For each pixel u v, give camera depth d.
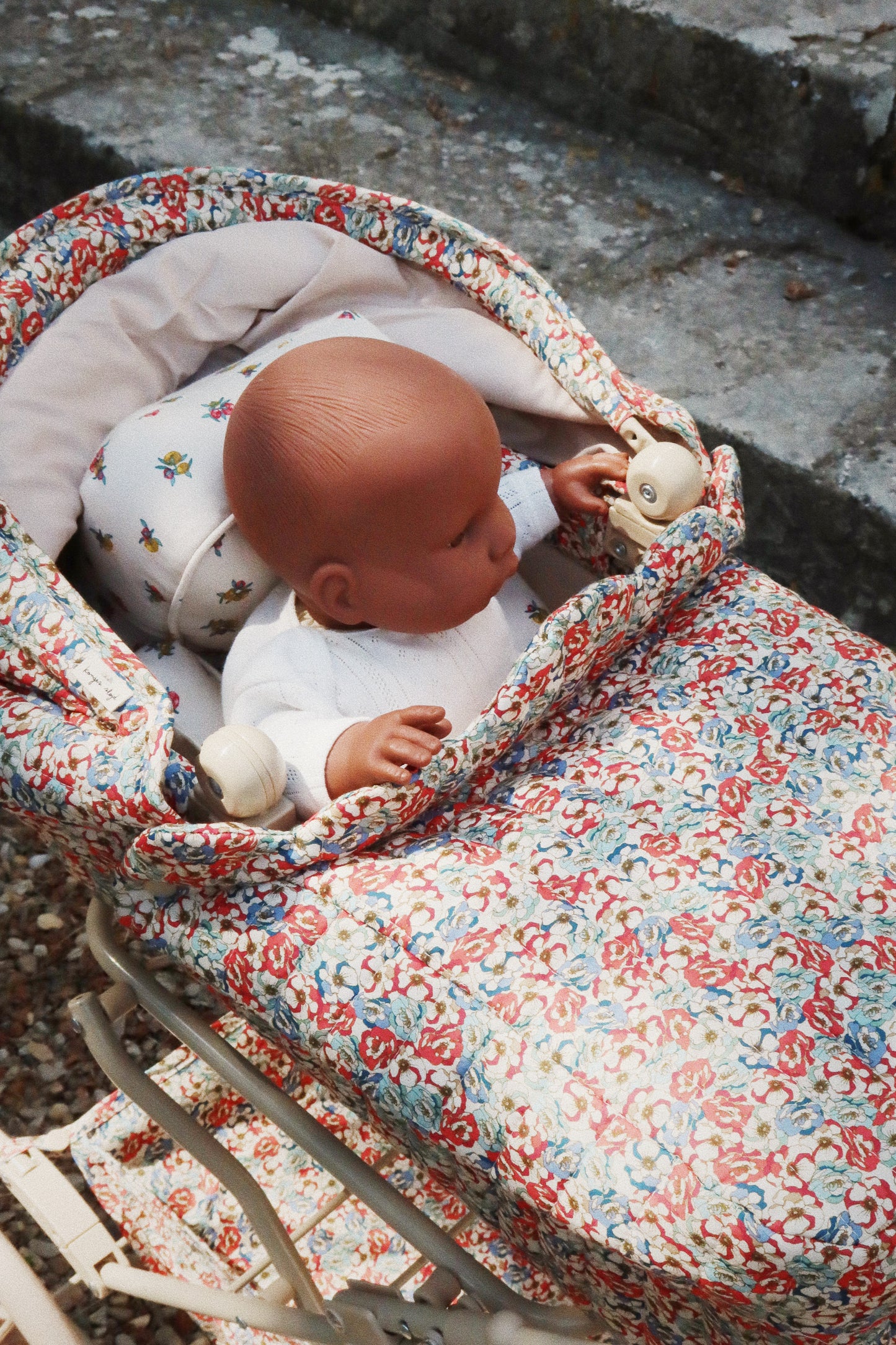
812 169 2.23
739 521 1.19
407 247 1.35
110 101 2.58
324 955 0.92
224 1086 1.50
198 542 1.20
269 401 1.10
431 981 0.89
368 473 1.06
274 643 1.16
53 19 2.82
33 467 1.20
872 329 2.06
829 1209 0.76
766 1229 0.76
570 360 1.28
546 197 2.36
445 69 2.69
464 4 2.56
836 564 1.89
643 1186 0.79
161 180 1.31
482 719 0.98
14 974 1.75
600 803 1.00
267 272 1.32
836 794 1.01
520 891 0.92
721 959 0.88
